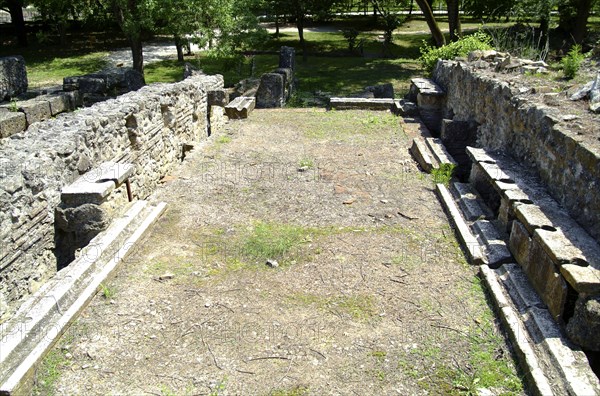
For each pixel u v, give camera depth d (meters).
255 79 15.43
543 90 6.12
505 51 10.45
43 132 5.34
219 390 3.15
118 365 3.33
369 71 18.61
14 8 23.73
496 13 19.33
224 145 7.99
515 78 7.03
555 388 3.05
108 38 26.91
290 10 20.52
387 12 24.62
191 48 23.69
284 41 25.03
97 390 3.14
